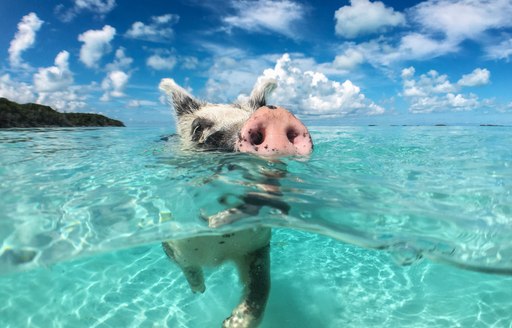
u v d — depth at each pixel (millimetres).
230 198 377
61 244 353
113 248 370
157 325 446
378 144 1017
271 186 416
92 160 700
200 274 464
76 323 438
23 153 826
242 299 392
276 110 429
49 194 464
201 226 357
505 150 921
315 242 662
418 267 580
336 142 1025
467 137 1335
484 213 416
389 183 502
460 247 348
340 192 437
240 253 405
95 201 435
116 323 445
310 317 462
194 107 692
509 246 354
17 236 361
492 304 482
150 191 449
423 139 1232
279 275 552
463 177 567
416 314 466
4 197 455
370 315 467
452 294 508
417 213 402
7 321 430
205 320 459
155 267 573
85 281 522
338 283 534
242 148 423
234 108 626
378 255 618
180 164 542
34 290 491
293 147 419
